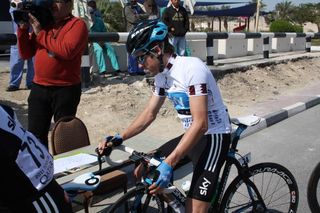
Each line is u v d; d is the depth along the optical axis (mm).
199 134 2635
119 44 9820
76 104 4156
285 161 5691
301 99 9438
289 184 3510
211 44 11242
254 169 3268
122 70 9711
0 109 1814
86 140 4062
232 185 3168
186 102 2783
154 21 2697
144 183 2736
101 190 3367
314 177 3566
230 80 10242
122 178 3523
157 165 2689
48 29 3879
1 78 8430
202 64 2744
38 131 4082
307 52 17344
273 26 28391
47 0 3779
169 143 3131
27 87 7668
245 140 6625
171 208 3055
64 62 3938
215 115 2850
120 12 20859
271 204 3480
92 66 8977
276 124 7648
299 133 7082
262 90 10281
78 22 3877
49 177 1937
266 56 13867
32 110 4066
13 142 1786
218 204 3088
